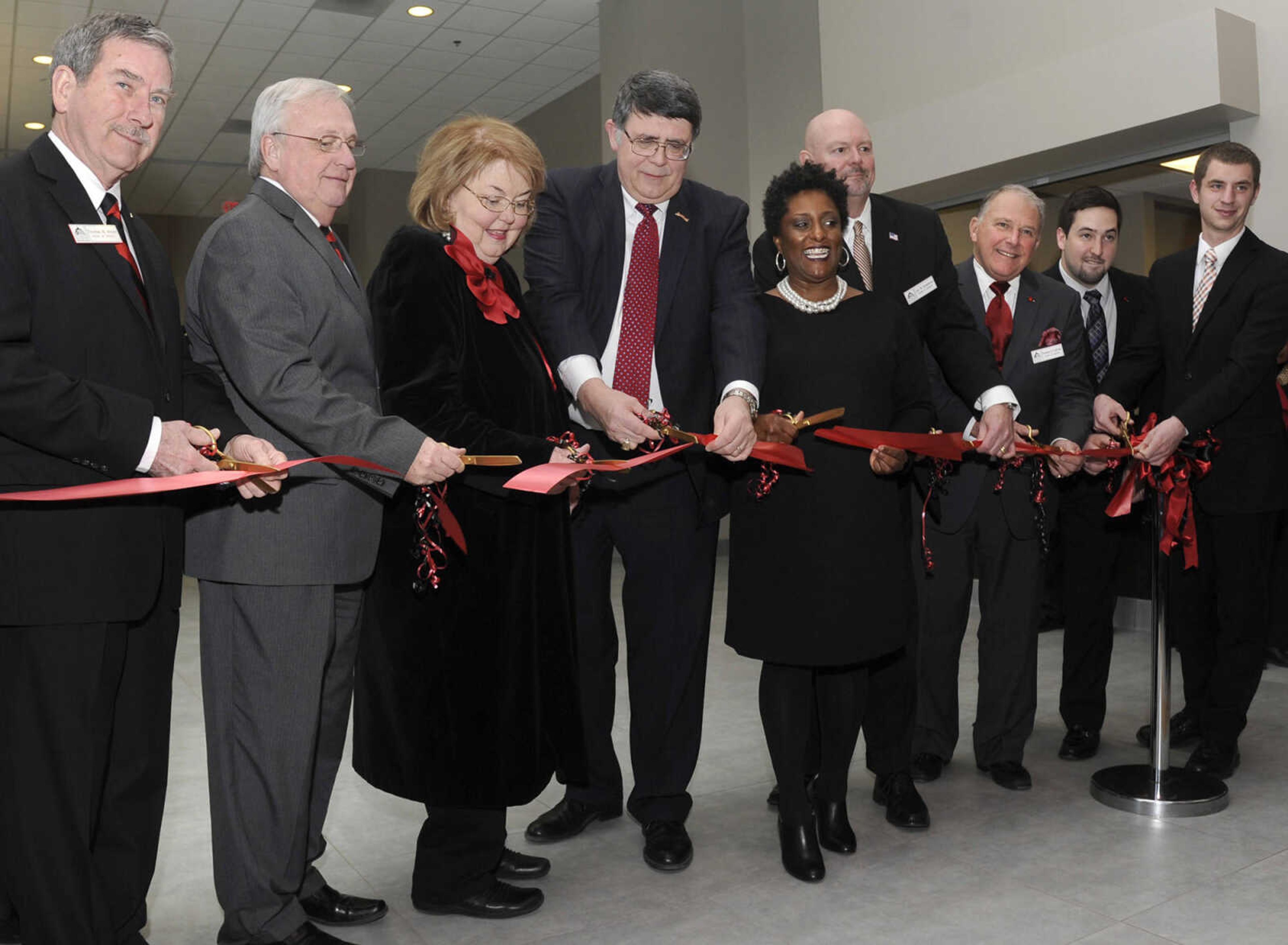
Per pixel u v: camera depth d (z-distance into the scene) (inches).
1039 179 254.1
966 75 253.6
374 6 363.3
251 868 81.0
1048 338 128.0
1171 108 209.9
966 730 148.9
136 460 68.0
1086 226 153.0
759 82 364.2
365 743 90.1
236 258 77.4
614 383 104.8
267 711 79.8
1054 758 136.2
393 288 86.4
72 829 69.7
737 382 99.4
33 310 67.6
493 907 92.7
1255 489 124.0
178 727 163.2
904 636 102.0
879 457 99.2
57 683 68.9
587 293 105.6
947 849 106.3
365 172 573.6
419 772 87.0
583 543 109.9
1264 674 177.5
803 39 346.3
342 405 77.2
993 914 91.4
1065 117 227.8
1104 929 88.0
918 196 275.0
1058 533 170.2
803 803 101.4
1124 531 134.7
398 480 82.4
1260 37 210.7
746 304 104.3
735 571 102.4
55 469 68.2
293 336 77.5
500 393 88.9
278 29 378.0
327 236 85.1
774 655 98.4
